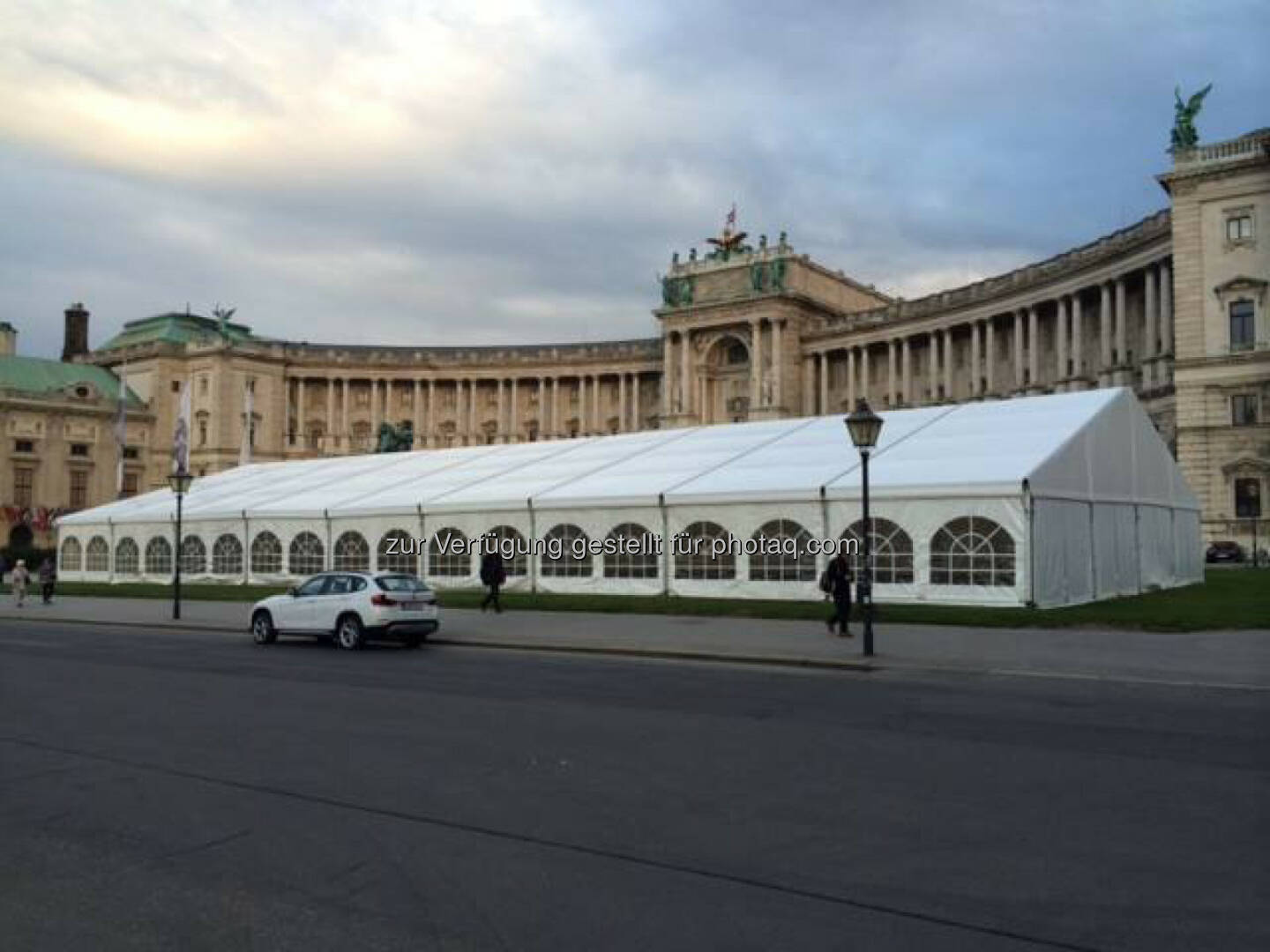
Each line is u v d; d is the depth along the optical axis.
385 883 9.55
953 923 8.53
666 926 8.52
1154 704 19.70
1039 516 37.41
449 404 168.75
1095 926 8.44
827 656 26.98
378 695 21.33
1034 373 111.56
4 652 30.59
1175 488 50.97
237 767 14.32
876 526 39.88
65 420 141.12
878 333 131.50
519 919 8.68
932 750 15.30
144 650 31.75
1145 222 95.00
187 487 44.25
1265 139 81.12
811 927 8.46
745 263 140.12
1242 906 8.84
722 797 12.59
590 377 160.75
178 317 163.88
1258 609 35.69
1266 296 80.69
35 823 11.59
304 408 165.00
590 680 23.94
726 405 146.38
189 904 9.07
